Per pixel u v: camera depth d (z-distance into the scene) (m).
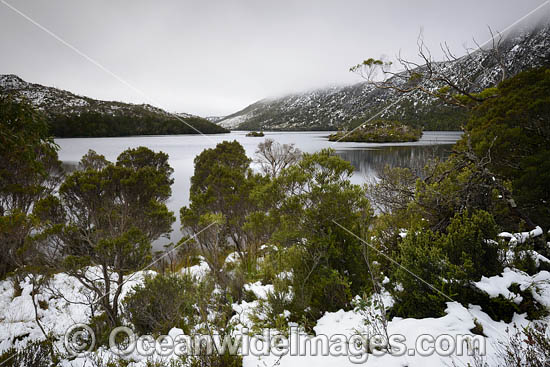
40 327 5.43
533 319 2.33
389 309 2.92
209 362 2.45
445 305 2.61
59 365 3.42
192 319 3.47
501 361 1.83
